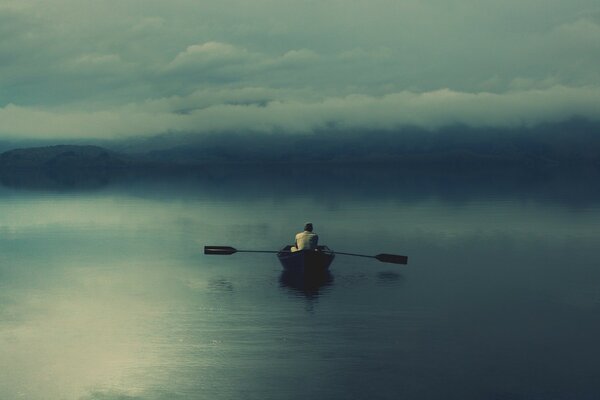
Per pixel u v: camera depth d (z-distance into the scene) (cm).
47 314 1691
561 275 2109
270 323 1568
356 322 1570
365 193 6306
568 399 1097
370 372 1227
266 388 1152
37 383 1183
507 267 2256
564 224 3381
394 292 1895
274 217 3994
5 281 2131
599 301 1767
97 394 1130
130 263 2452
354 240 2950
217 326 1549
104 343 1423
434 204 4784
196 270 2297
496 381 1177
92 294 1927
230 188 7769
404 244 2812
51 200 5716
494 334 1462
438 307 1712
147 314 1675
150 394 1127
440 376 1205
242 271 2270
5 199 5888
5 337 1480
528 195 5703
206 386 1162
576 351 1339
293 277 2150
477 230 3209
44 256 2623
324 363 1279
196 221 3825
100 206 5012
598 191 6234
